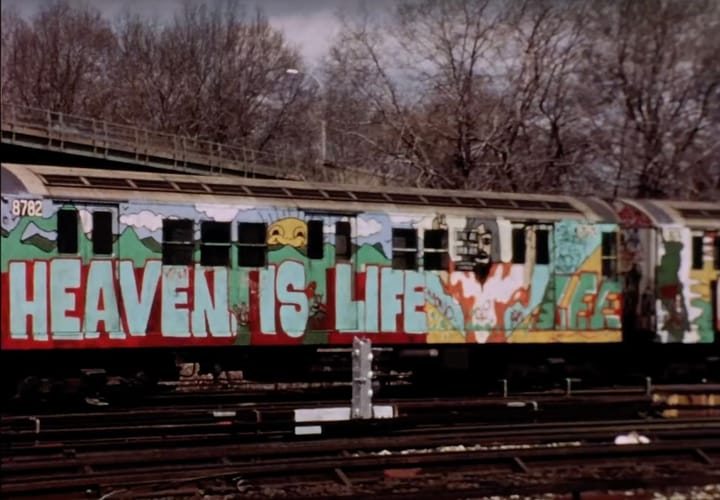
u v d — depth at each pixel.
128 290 19.11
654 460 14.98
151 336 19.28
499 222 22.30
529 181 41.38
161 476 12.91
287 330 20.36
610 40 43.56
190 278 19.61
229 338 19.88
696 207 24.91
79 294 18.72
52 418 16.55
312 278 20.59
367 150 43.41
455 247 21.88
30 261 18.34
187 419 16.91
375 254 21.14
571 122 42.56
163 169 51.75
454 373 22.42
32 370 19.11
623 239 24.75
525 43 41.28
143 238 19.25
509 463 14.37
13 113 52.47
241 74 66.88
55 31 73.88
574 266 23.05
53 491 12.25
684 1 43.91
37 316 18.39
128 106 69.56
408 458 13.98
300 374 21.16
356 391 16.05
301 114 62.56
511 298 22.39
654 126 43.94
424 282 21.55
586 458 14.83
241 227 20.08
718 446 15.37
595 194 43.53
